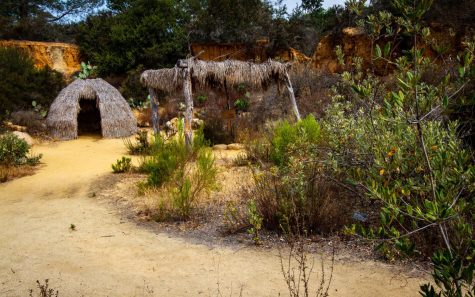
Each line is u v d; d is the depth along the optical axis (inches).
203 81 472.7
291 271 158.9
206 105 759.1
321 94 605.0
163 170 296.7
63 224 236.2
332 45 786.8
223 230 211.6
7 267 172.7
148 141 534.3
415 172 146.4
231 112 558.3
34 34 1115.3
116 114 647.1
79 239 208.1
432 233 163.6
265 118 588.7
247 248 186.9
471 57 83.7
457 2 597.0
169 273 161.8
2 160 397.7
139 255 183.0
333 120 239.9
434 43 89.7
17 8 1252.5
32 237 214.1
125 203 275.7
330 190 226.4
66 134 613.3
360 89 108.0
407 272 152.5
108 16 1085.8
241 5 1045.2
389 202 101.3
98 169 401.4
